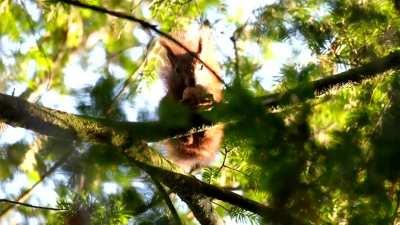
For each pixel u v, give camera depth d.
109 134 6.34
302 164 5.55
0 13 14.16
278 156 5.56
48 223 7.32
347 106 7.29
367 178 5.50
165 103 6.20
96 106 6.20
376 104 7.17
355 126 6.24
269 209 5.57
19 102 6.36
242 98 5.63
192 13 11.13
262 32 9.11
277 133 5.60
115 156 6.43
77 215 6.99
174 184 7.08
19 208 8.82
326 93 6.98
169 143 10.91
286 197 5.54
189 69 11.42
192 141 10.72
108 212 7.02
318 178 5.59
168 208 7.35
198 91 10.16
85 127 6.33
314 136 5.79
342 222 5.71
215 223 7.66
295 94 5.96
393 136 5.48
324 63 8.49
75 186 6.81
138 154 6.59
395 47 8.30
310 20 8.56
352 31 8.27
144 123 6.36
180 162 10.88
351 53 8.45
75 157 6.46
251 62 8.74
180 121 6.12
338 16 8.16
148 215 7.19
